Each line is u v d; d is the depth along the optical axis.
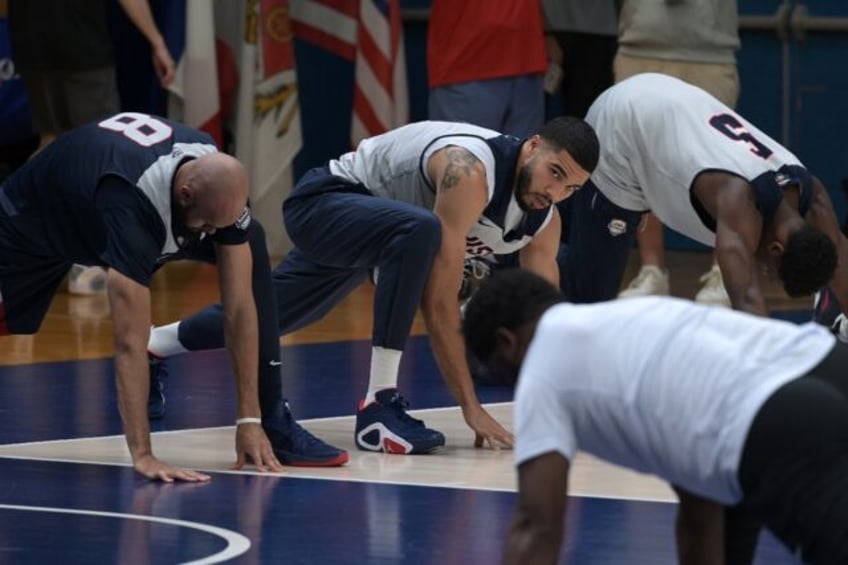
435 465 13.03
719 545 8.69
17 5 23.77
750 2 28.84
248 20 27.30
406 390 16.80
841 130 28.73
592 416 7.70
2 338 19.72
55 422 14.70
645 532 10.80
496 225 13.48
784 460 7.48
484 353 8.11
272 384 13.05
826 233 13.38
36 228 12.76
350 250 13.77
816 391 7.57
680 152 14.12
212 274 26.17
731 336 7.74
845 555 7.39
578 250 16.19
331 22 28.55
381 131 27.84
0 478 12.39
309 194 14.07
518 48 24.62
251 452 12.76
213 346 14.81
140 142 12.23
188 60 26.44
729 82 23.02
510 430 14.62
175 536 10.66
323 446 13.02
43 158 12.70
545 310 8.00
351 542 10.55
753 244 13.40
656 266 23.45
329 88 30.20
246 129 27.45
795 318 21.83
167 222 12.02
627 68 22.91
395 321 13.48
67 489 12.02
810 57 28.77
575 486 12.18
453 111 24.72
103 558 10.10
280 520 11.12
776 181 13.45
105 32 23.95
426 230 13.26
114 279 12.11
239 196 11.87
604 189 15.40
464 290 20.14
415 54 30.33
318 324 21.64
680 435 7.59
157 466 12.34
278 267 14.95
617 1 26.19
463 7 24.52
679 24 22.64
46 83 23.94
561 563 10.05
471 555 10.23
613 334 7.73
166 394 16.41
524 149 13.24
